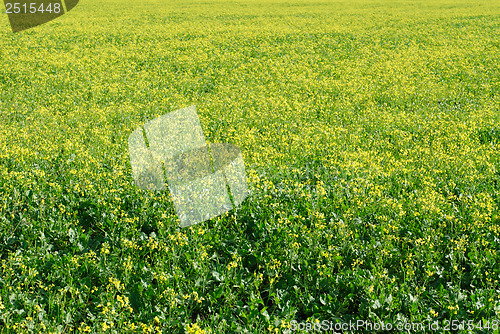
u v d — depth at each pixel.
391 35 30.58
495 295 5.02
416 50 24.55
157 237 6.18
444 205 7.12
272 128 11.20
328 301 5.04
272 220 6.39
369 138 10.78
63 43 27.30
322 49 25.38
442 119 12.16
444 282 5.44
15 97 14.46
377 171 8.17
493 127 11.15
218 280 5.40
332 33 31.72
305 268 5.54
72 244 6.09
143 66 21.03
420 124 11.67
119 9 48.47
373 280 5.18
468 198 7.36
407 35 30.50
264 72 19.27
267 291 5.44
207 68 20.27
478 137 10.75
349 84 16.19
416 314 4.78
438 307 4.95
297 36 30.09
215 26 35.50
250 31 32.25
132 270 5.49
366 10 48.78
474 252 5.71
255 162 8.43
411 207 6.95
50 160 8.70
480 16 41.31
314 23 37.47
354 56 23.23
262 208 6.98
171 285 5.18
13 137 10.09
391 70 18.84
